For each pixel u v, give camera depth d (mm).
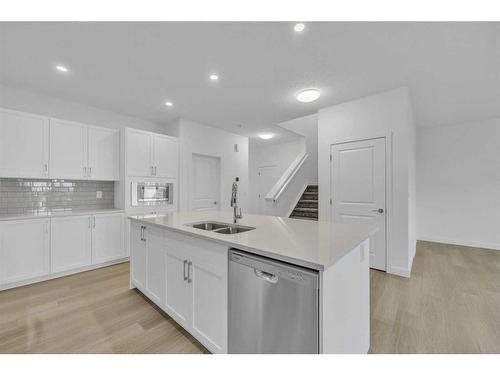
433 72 2527
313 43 2039
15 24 1783
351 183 3285
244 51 2166
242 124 4609
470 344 1606
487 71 2498
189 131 4352
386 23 1783
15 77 2646
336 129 3441
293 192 5348
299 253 1085
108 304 2141
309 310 1003
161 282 1931
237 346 1286
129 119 4051
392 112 2936
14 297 2279
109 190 3703
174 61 2336
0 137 2523
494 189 4164
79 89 2973
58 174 2945
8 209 2855
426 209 4828
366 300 1519
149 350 1530
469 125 4387
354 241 1320
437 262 3420
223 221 2123
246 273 1241
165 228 1857
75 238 2922
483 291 2449
